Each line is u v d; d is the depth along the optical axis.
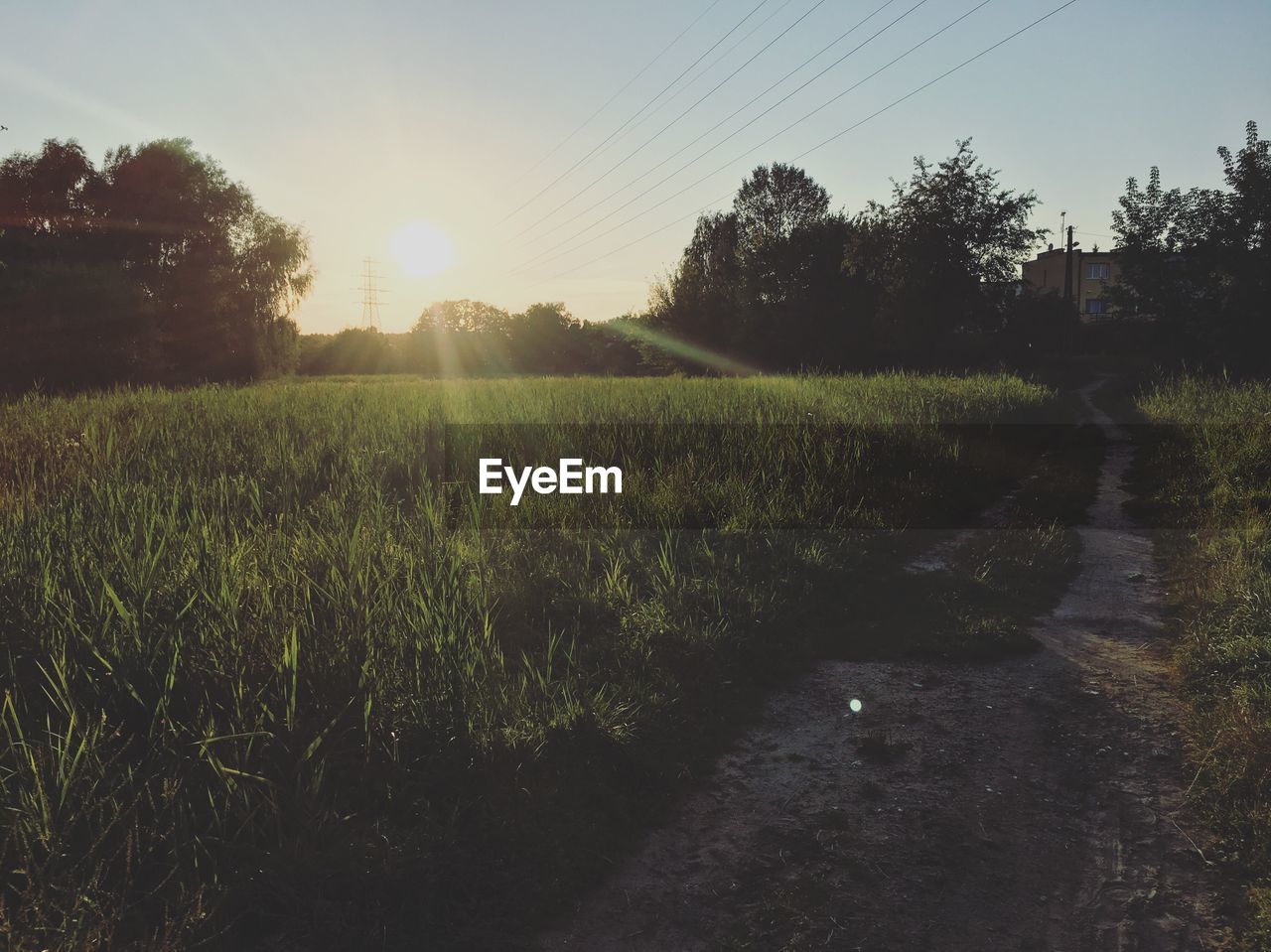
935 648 6.44
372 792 3.87
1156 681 5.84
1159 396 22.06
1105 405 25.94
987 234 42.72
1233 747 4.58
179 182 49.84
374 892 3.33
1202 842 3.94
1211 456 12.82
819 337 52.03
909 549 9.08
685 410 15.20
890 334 45.50
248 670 4.25
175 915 3.05
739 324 57.12
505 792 4.06
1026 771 4.70
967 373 31.53
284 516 7.29
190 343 49.88
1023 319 45.31
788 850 3.96
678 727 5.03
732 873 3.79
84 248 47.16
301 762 3.64
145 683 4.07
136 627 4.28
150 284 49.09
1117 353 47.22
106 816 3.35
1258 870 3.68
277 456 10.32
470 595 5.78
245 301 52.56
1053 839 4.06
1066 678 5.95
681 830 4.14
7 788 3.34
